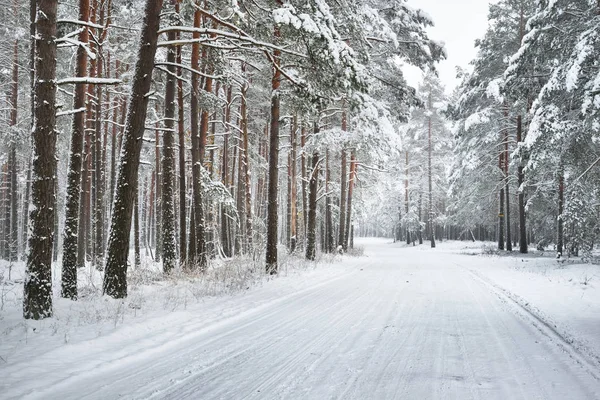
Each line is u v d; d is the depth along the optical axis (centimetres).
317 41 933
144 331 679
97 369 495
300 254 2353
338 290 1172
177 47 1466
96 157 1984
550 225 2912
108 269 909
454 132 2981
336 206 3572
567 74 1395
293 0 970
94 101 1628
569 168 1934
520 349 549
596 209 1805
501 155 3050
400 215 5841
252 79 2248
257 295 1060
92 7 1388
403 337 621
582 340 584
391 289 1188
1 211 2969
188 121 2367
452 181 3362
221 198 1670
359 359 511
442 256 2912
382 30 1614
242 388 420
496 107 2852
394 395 393
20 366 491
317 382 432
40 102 715
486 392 398
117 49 1844
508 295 1051
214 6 1210
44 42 717
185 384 436
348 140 1992
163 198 1430
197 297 991
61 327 666
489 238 5619
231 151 2986
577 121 1580
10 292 1031
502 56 2680
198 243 1519
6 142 2220
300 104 1348
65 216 920
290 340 612
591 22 1505
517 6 2644
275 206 1506
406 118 2286
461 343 584
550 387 409
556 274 1470
